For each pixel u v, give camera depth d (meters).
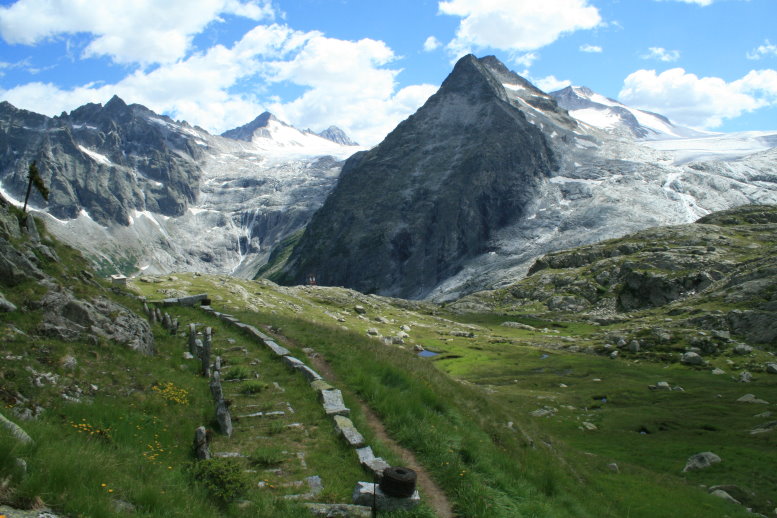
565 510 24.42
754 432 64.00
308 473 19.75
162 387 25.81
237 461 20.23
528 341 150.00
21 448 12.30
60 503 11.25
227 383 31.02
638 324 152.25
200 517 13.74
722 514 38.78
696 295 168.25
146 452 18.17
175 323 39.72
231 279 130.00
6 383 19.25
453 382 42.25
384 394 30.02
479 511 19.17
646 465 54.47
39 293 26.89
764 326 119.56
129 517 11.97
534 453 34.38
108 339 27.70
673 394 88.25
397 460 22.30
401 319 163.88
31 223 33.84
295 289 170.12
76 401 20.47
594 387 94.88
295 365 34.44
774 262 154.62
